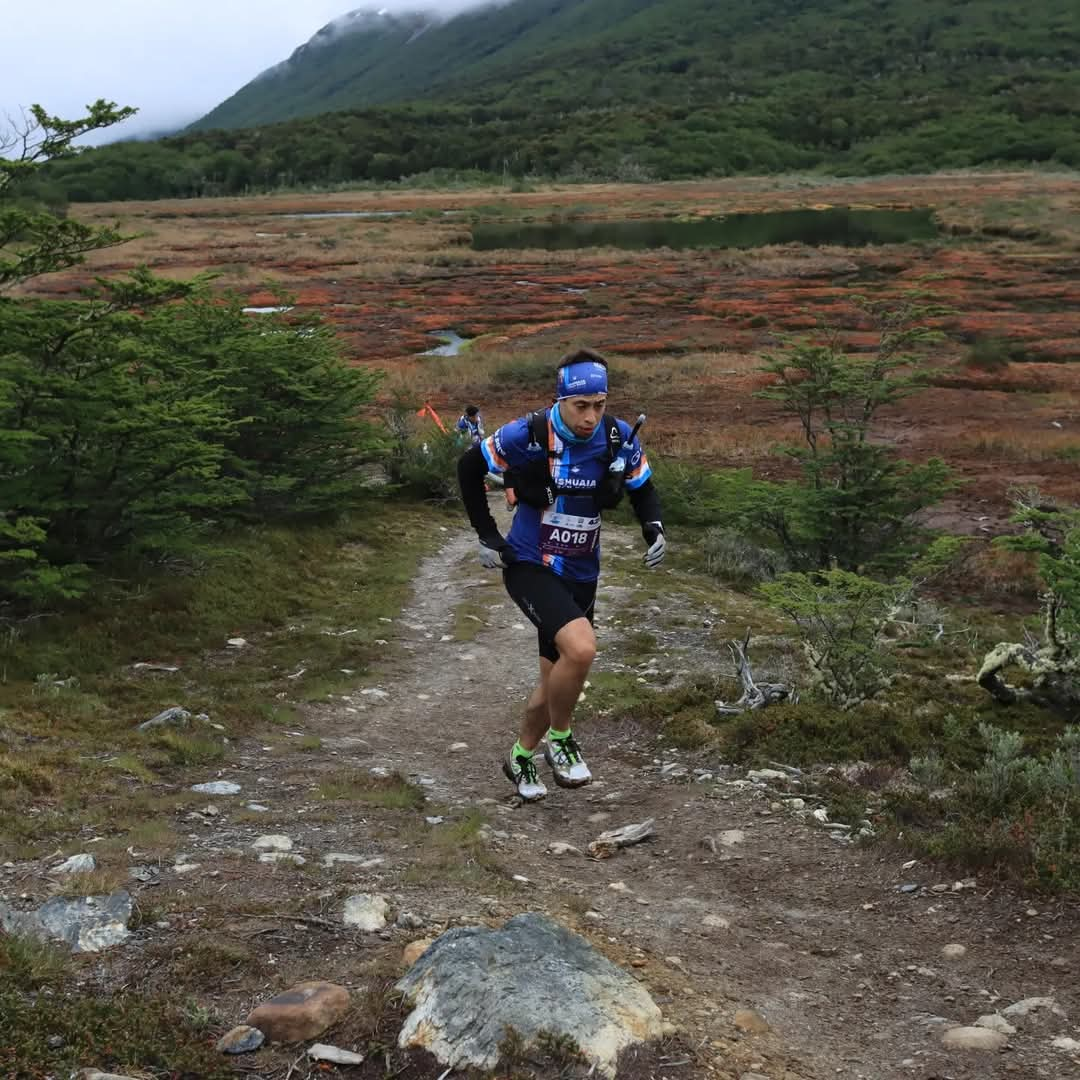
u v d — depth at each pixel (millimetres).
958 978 4020
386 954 3723
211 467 10695
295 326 17062
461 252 79125
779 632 11234
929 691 8562
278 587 12461
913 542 14039
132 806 5613
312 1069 3053
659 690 9008
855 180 156000
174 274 60312
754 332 42344
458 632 11266
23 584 9031
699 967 4027
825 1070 3324
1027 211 92875
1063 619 7734
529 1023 3072
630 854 5492
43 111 8852
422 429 23688
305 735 7938
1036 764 6047
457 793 6562
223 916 4008
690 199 133625
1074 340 38906
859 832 5617
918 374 13609
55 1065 2971
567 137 188875
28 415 9508
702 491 19156
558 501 4695
